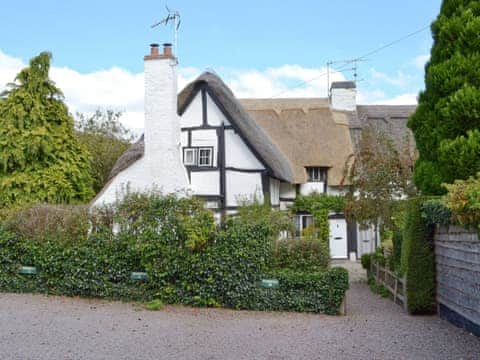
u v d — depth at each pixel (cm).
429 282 1019
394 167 1689
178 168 1769
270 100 3042
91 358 671
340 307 1019
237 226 1088
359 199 1716
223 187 1952
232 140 1981
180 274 1085
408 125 1265
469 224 736
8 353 688
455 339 787
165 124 1773
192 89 1997
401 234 1193
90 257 1134
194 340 775
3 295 1145
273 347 739
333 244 2508
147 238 1107
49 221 1201
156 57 1792
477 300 779
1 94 1866
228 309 1053
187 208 1127
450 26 1144
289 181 2292
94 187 2631
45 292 1165
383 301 1241
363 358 682
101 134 3014
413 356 690
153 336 796
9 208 1588
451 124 1095
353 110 2914
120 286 1116
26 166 1820
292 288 1044
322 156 2495
